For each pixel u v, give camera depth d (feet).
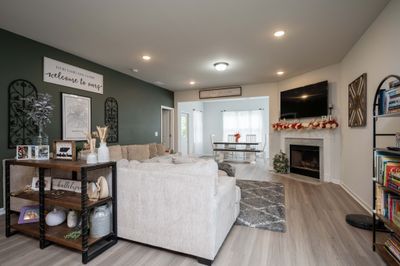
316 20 8.57
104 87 14.66
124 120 16.60
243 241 6.94
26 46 10.16
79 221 7.07
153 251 6.38
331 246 6.57
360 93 10.02
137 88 18.08
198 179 5.81
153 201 6.35
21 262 5.78
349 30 9.41
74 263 5.76
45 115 8.97
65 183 7.23
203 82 19.53
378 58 8.29
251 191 12.85
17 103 9.81
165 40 10.48
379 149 5.84
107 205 6.84
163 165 6.60
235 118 32.09
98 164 6.17
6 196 7.18
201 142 33.37
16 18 8.42
